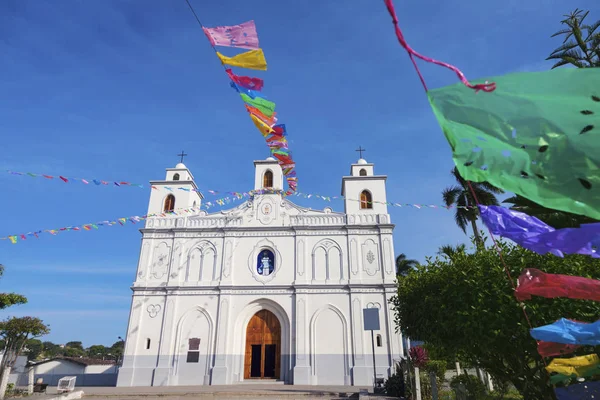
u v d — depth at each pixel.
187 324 26.20
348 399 18.98
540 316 9.09
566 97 3.09
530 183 3.17
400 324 16.66
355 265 27.27
